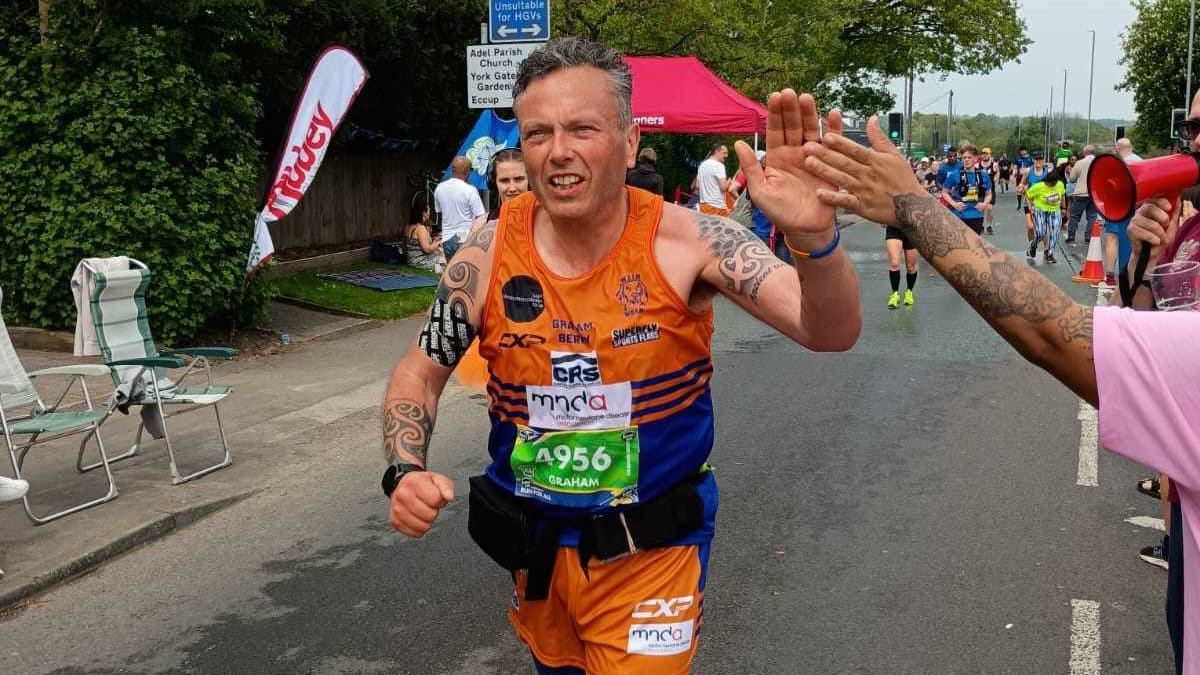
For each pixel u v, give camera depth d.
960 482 5.95
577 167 2.17
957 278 1.56
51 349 9.58
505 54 10.11
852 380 8.61
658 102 15.51
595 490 2.34
